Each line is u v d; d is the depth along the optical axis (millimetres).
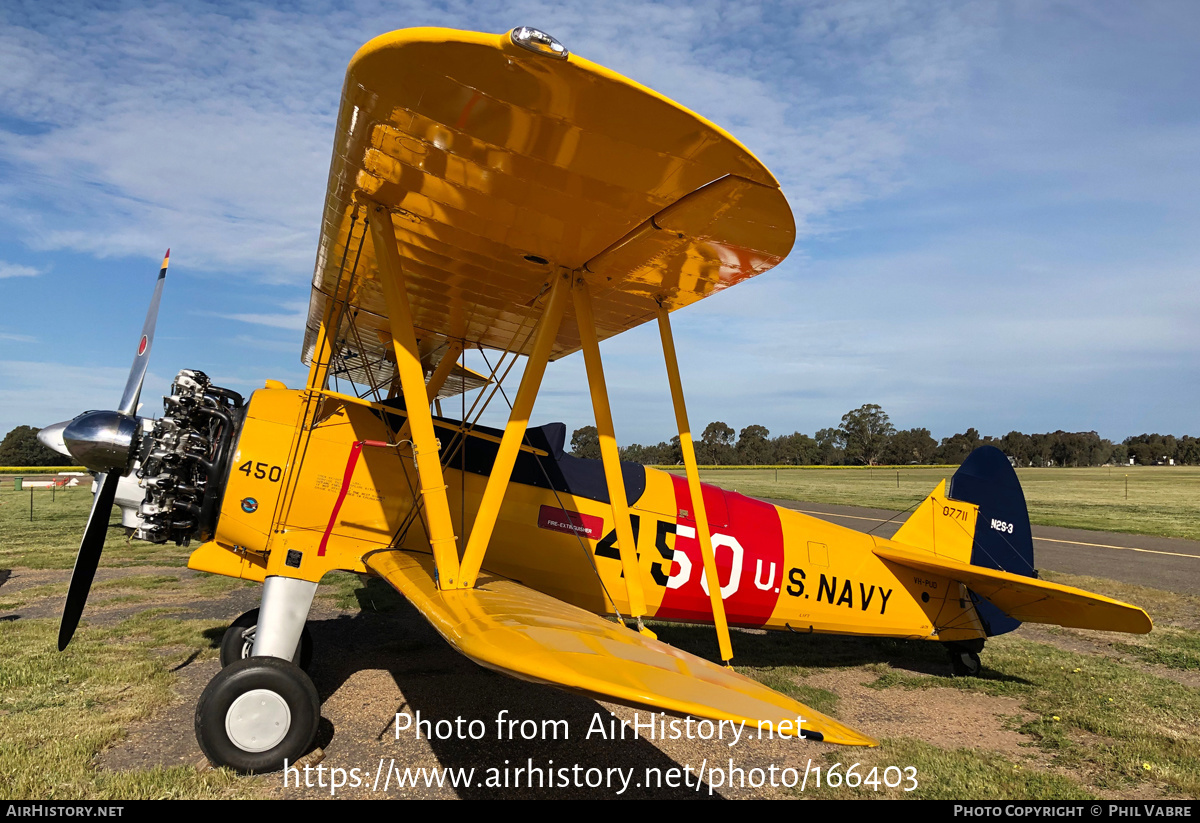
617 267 4488
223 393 5070
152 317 5277
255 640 4277
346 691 5172
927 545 6707
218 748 3695
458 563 4055
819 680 6066
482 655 2639
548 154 3213
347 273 5469
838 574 6188
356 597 8477
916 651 7152
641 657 2762
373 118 3188
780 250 3908
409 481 5070
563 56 2488
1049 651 7109
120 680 5047
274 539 4727
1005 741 4711
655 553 5656
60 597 8055
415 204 4043
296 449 4812
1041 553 13953
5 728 4109
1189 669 6559
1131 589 10008
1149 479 58594
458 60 2631
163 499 4559
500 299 5609
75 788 3457
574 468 5586
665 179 3299
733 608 5883
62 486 32719
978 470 7098
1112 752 4461
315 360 4859
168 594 8375
